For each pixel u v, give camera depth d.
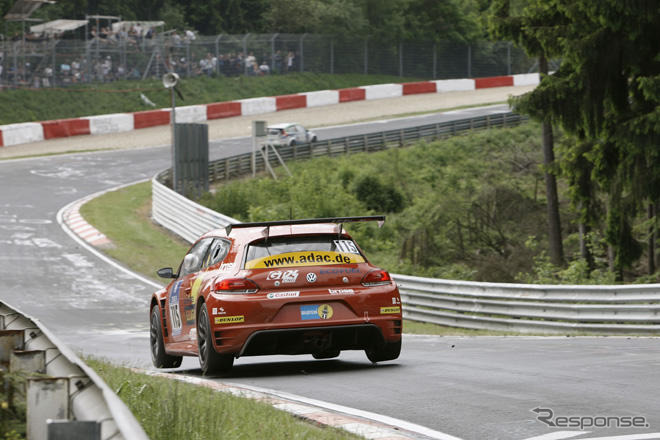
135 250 98.00
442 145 176.12
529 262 102.25
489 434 19.33
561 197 138.62
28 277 83.69
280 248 30.77
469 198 124.88
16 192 130.75
